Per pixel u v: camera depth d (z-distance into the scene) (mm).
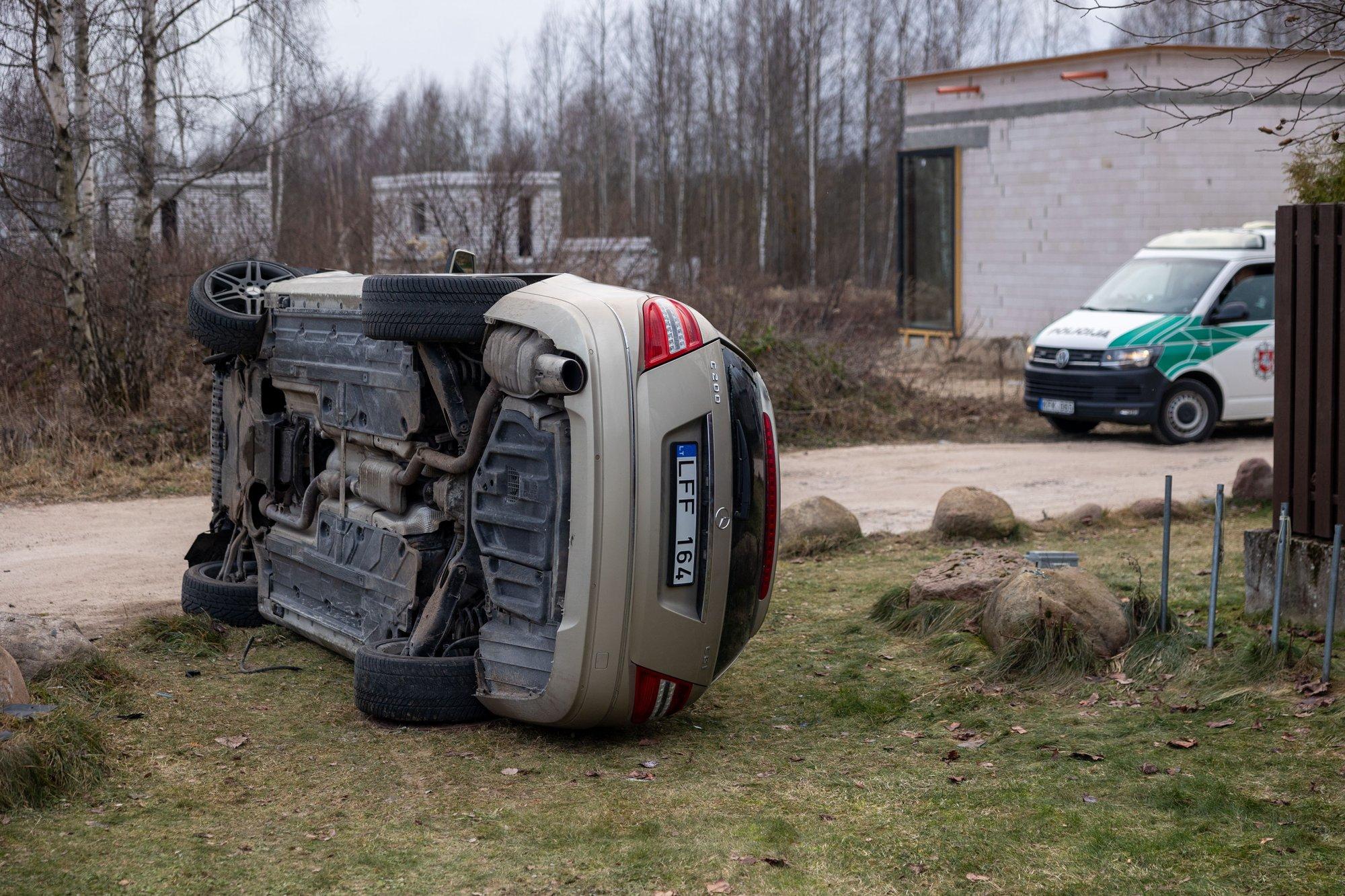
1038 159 23453
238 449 7566
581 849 4305
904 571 9000
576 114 53875
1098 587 6613
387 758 5254
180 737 5430
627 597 5039
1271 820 4434
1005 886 4016
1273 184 21531
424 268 17859
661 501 5082
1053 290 23469
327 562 6582
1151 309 16281
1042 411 16406
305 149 22750
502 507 5434
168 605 8078
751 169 48281
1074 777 4953
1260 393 16062
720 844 4348
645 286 18203
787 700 6184
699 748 5473
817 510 10039
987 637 6719
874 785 4953
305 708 5910
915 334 26031
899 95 51781
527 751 5367
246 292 7516
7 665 5352
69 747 4844
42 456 13500
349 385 6395
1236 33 20859
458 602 5727
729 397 5367
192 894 3908
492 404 5500
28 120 15672
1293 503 6871
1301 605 6766
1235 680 5902
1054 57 22734
